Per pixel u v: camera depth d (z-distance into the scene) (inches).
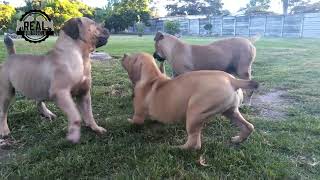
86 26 27.1
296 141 27.5
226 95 23.7
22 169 22.8
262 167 23.0
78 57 26.6
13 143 27.6
